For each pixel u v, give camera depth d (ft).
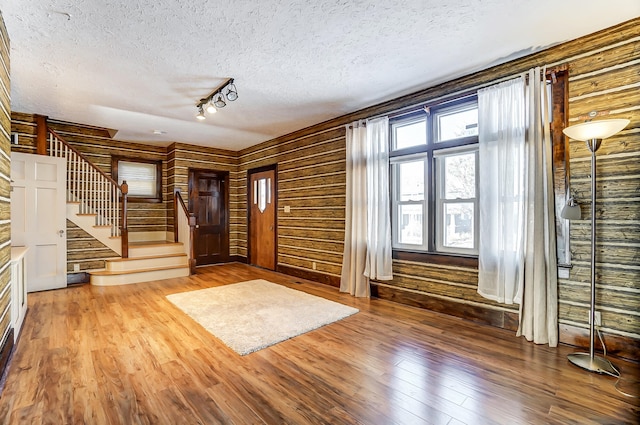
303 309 11.98
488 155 9.95
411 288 12.43
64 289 14.93
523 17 7.58
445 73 10.66
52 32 8.08
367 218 13.57
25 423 5.57
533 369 7.47
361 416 5.87
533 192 8.95
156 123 16.38
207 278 17.61
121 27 7.89
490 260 9.91
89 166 16.56
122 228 17.20
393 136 13.35
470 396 6.45
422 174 12.46
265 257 20.59
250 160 21.98
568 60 8.72
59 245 14.90
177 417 5.79
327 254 16.06
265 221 20.61
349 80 11.18
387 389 6.73
